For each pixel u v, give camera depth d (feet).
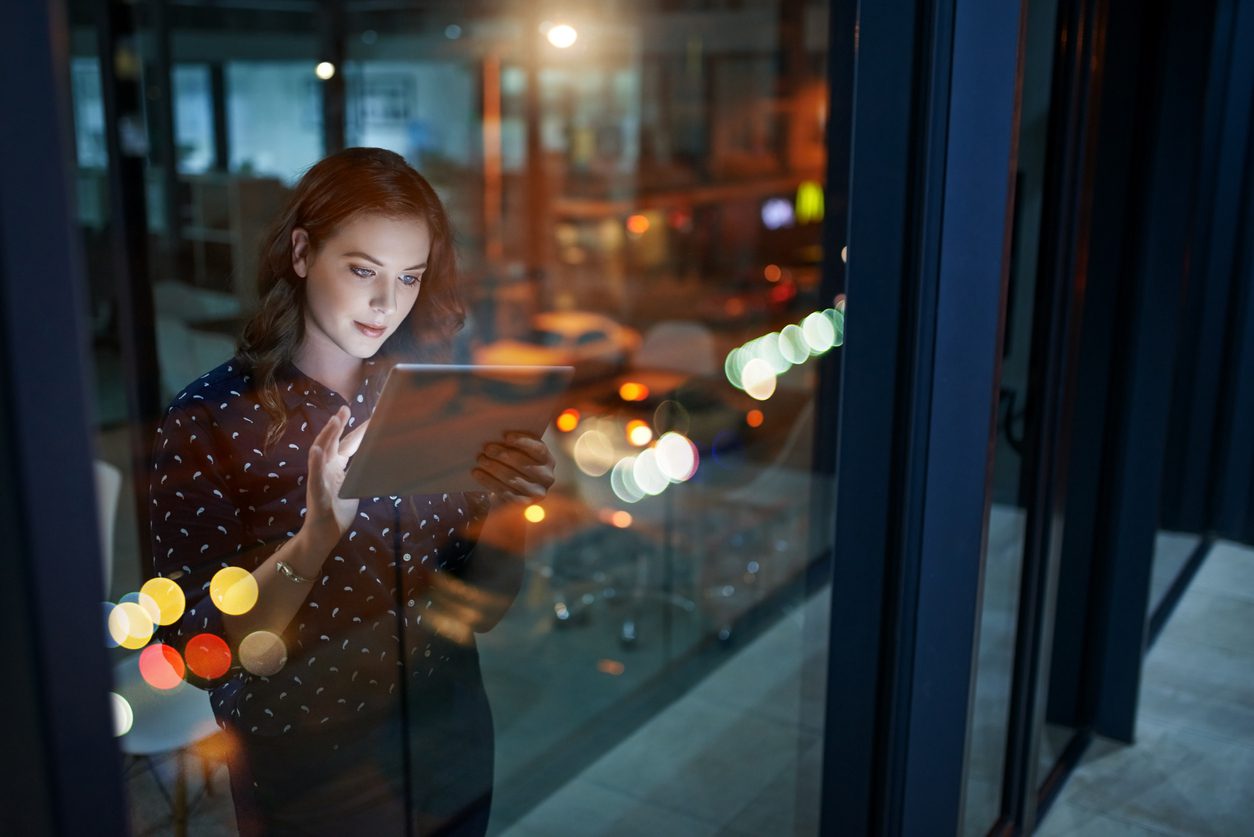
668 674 11.04
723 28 31.27
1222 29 13.62
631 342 18.24
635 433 14.43
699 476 14.84
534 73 29.71
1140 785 9.29
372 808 4.65
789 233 30.04
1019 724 7.71
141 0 15.70
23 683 2.05
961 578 5.88
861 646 5.69
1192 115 8.96
